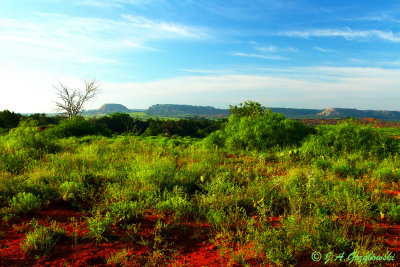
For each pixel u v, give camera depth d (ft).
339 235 10.55
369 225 12.24
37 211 13.07
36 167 20.81
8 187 15.34
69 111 103.96
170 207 13.80
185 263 9.12
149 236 10.97
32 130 46.80
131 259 9.16
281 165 25.99
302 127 40.01
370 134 33.35
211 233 11.48
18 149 29.01
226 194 15.74
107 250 9.77
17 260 8.71
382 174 21.42
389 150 31.04
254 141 37.27
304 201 14.24
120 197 15.08
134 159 27.40
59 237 10.36
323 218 11.46
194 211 13.78
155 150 33.58
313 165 24.76
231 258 9.35
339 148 32.04
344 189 15.39
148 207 14.16
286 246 9.94
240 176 20.52
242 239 10.82
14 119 119.14
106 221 11.58
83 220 12.42
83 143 42.04
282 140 37.09
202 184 18.11
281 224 12.14
